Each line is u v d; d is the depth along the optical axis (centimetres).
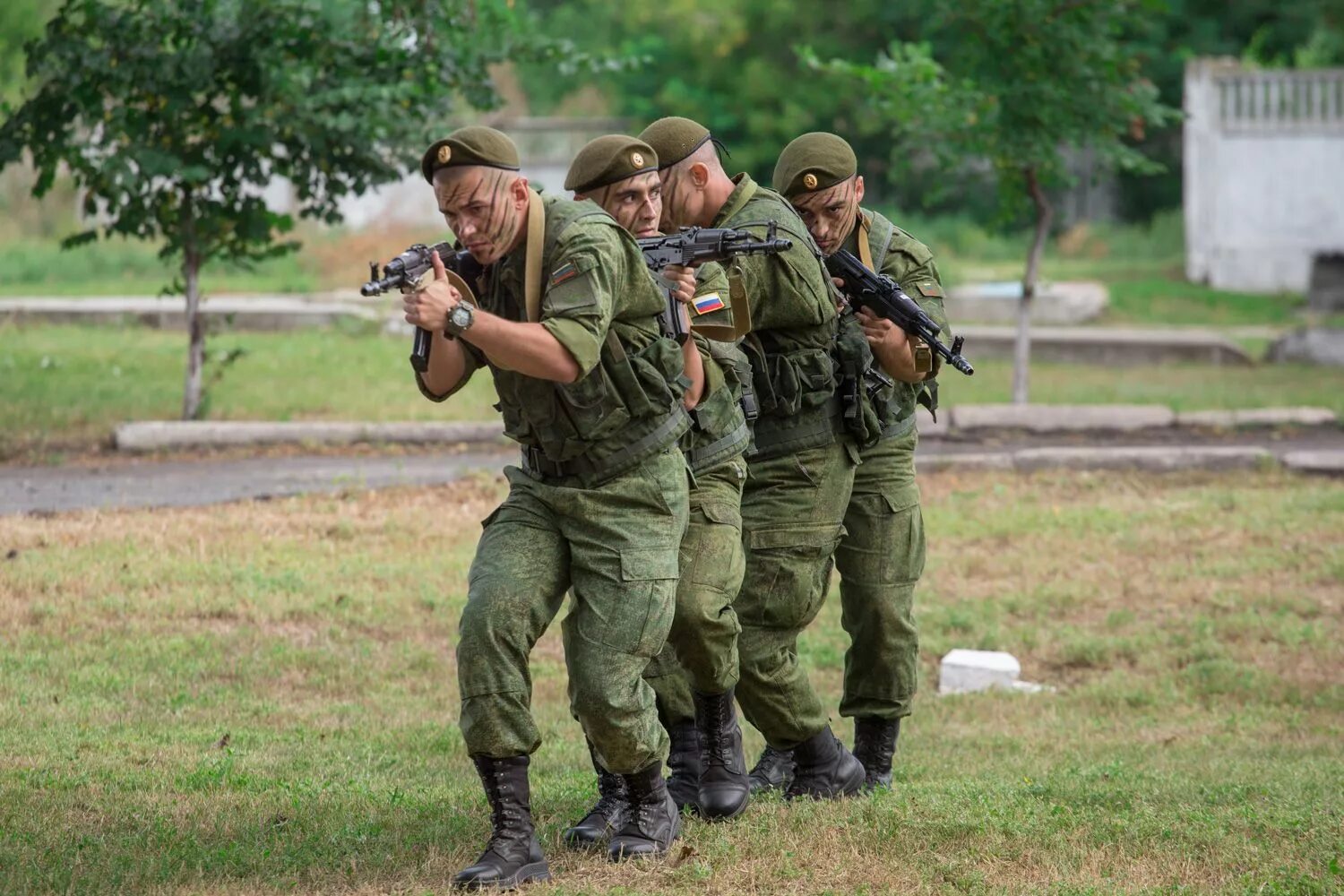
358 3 3200
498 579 1070
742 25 8806
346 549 2484
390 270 985
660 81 9262
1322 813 1286
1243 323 6306
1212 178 7169
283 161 3284
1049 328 5925
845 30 9050
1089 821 1240
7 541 2344
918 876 1095
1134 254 8444
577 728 1809
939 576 2572
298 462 3094
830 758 1341
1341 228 7081
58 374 3972
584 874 1105
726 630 1184
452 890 1061
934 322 1341
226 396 3716
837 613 2392
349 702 1842
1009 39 3519
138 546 2384
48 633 1992
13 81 7169
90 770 1400
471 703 1063
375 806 1301
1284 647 2283
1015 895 1052
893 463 1384
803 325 1278
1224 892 1053
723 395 1208
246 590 2217
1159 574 2580
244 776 1398
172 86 3109
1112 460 3269
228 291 6075
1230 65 7181
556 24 10269
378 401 3747
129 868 1094
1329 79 7069
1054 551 2694
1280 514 2883
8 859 1102
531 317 1041
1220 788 1415
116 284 6384
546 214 1055
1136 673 2197
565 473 1089
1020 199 3859
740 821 1234
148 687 1819
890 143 9150
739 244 1123
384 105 3105
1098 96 3559
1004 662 2159
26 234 7775
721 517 1195
